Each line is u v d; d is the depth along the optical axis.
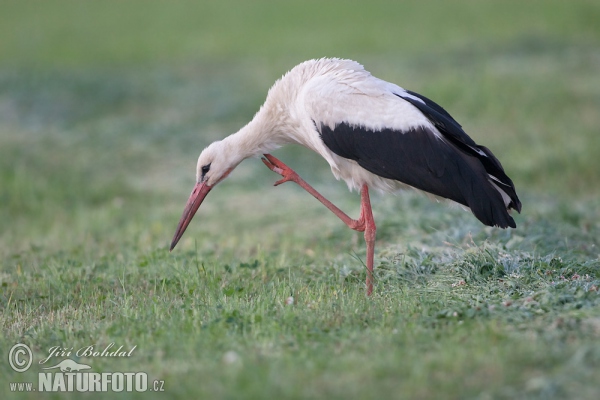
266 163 10.68
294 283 9.77
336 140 9.80
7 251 13.65
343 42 32.88
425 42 31.91
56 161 20.06
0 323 9.02
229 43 34.34
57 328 8.41
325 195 16.55
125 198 17.52
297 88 10.24
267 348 7.14
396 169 9.61
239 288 9.51
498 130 20.64
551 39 30.66
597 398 5.73
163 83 27.33
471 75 25.09
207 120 22.91
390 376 6.26
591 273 9.38
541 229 11.95
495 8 38.75
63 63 32.00
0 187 17.73
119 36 37.66
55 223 15.84
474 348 6.65
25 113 24.61
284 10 42.00
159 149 20.70
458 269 9.64
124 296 9.73
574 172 17.61
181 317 8.38
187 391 6.25
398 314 7.98
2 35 38.84
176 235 10.88
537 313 7.65
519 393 5.92
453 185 9.38
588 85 23.81
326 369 6.44
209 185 10.87
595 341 6.70
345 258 11.30
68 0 48.31
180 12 43.22
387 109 9.68
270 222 14.80
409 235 12.27
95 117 24.16
